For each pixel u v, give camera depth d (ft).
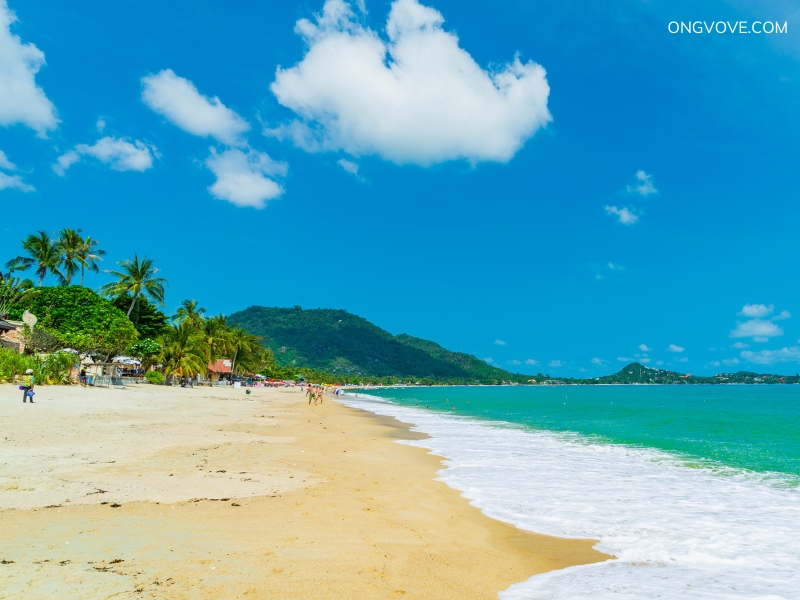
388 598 20.42
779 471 56.75
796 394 470.39
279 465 49.16
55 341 157.28
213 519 29.55
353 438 79.61
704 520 35.17
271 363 479.00
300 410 146.72
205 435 69.15
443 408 208.64
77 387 138.72
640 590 23.18
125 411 93.81
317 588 20.75
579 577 24.68
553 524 33.81
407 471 51.85
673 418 147.64
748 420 138.51
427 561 25.27
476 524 33.30
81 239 227.20
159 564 22.17
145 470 42.24
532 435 94.79
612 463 60.80
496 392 582.35
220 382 303.07
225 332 329.93
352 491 39.86
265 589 20.29
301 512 32.30
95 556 22.66
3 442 51.24
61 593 18.71
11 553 22.58
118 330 179.22
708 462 63.10
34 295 192.03
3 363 120.16
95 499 32.35
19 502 30.68
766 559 27.66
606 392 580.71
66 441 54.70
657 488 45.91
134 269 235.40
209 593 19.53
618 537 31.14
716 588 23.52
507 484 46.60
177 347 231.30
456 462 59.47
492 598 21.77
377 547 26.53
